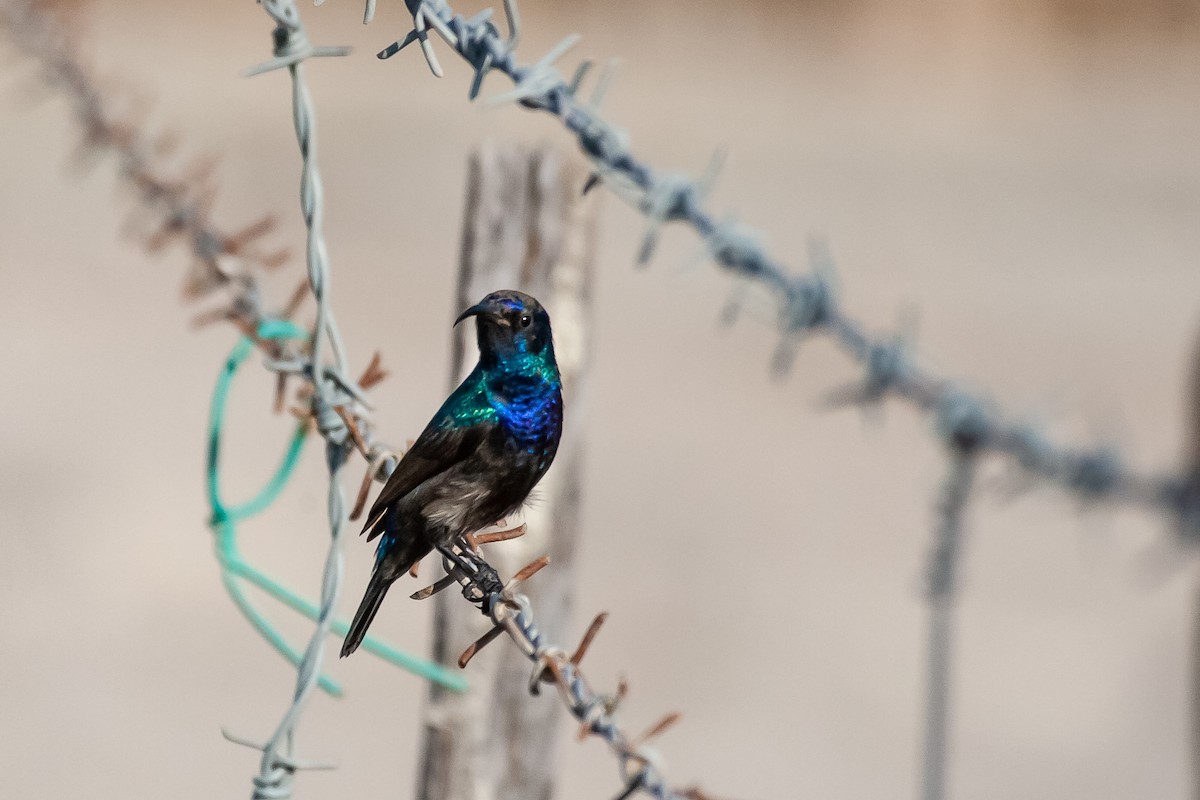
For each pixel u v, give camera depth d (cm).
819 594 2062
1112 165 4759
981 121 5341
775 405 2802
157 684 1694
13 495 2188
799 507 2355
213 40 5381
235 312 700
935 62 5997
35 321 2945
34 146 3853
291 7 573
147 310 3069
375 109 4606
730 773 1606
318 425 630
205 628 1864
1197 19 6175
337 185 3806
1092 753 1716
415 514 658
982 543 2262
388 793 1512
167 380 2728
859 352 714
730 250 677
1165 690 1862
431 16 602
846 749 1694
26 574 1959
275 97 4709
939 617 770
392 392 2602
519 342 661
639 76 5428
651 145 4584
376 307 3069
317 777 1532
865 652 1931
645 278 3462
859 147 4803
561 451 729
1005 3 6159
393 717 1675
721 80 5503
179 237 748
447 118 4512
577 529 735
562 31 5881
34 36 792
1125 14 6250
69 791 1490
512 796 711
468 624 707
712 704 1756
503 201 716
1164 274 3647
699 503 2341
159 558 2053
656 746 1664
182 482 2302
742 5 6103
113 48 5125
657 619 1972
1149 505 720
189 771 1565
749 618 1978
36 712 1648
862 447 2627
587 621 1947
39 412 2522
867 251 3656
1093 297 3422
